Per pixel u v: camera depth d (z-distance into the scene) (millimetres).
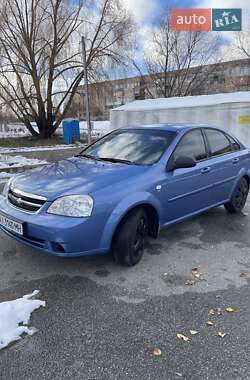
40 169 4000
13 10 19500
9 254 3834
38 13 20062
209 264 3703
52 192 3182
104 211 3156
